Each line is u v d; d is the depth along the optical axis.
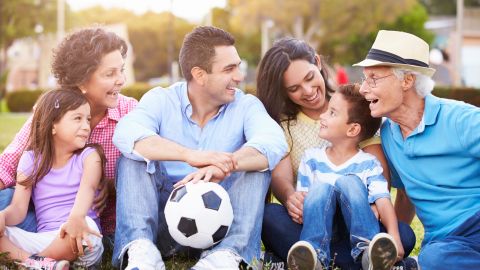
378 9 41.09
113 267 3.58
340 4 41.34
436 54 39.44
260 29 47.31
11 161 3.68
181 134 3.83
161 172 3.66
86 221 3.41
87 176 3.53
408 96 3.47
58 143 3.57
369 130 3.74
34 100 27.80
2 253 3.29
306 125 4.03
